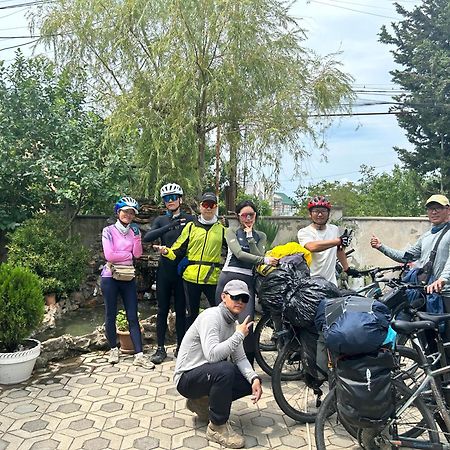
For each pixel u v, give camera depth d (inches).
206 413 137.0
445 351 126.5
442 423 116.7
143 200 329.4
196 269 175.8
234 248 158.7
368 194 789.9
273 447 126.6
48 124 315.6
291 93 320.5
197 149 315.3
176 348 193.8
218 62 315.3
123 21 317.1
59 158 312.7
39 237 286.8
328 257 156.9
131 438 129.0
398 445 109.3
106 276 185.8
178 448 124.4
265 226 302.5
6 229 316.8
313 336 133.3
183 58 301.7
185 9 295.3
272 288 139.6
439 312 137.2
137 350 186.1
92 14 327.6
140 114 309.0
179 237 181.6
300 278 140.1
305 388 157.5
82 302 305.6
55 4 339.6
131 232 193.2
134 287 191.6
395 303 121.8
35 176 303.7
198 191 328.5
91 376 172.9
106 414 142.9
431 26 757.9
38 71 330.0
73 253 294.7
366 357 102.4
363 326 101.7
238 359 133.9
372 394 100.9
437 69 709.9
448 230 143.0
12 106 312.5
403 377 117.5
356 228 376.8
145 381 168.6
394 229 369.7
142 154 317.7
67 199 321.1
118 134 307.9
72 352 196.4
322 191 731.4
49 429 133.3
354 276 165.9
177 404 150.3
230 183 363.6
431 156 740.7
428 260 143.4
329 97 336.8
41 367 181.5
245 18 303.1
